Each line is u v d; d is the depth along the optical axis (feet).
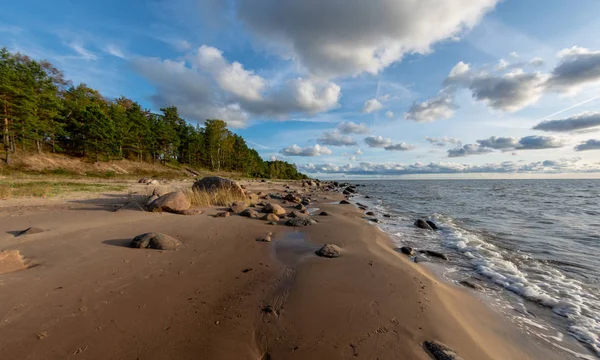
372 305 12.79
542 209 57.67
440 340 10.45
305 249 22.30
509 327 12.75
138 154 160.45
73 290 12.46
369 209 57.26
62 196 48.19
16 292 11.86
